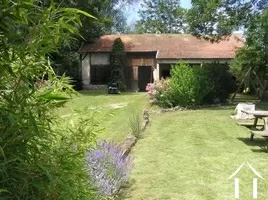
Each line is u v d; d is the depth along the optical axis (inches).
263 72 768.9
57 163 66.5
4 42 52.7
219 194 206.5
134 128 388.8
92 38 1240.8
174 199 196.2
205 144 349.4
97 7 1106.1
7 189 56.7
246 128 434.6
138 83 1228.5
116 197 186.1
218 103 716.7
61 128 78.4
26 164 58.5
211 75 709.9
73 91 76.0
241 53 775.1
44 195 61.6
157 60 1194.6
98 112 86.7
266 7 718.5
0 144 56.6
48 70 67.4
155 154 305.3
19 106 57.6
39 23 53.9
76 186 70.7
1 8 50.6
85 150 79.2
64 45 65.7
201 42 1285.7
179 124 474.0
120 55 1164.5
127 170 216.8
